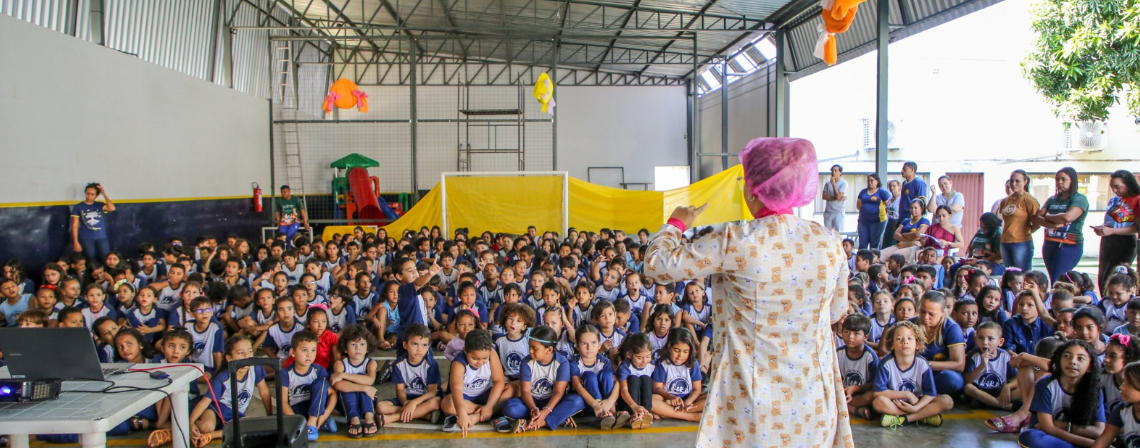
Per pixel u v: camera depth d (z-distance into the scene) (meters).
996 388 4.10
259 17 12.88
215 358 4.45
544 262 6.14
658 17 12.11
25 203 6.66
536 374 3.91
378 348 5.61
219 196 10.89
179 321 4.96
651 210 9.95
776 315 1.72
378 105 16.75
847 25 3.60
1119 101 7.79
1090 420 3.23
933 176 12.10
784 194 1.75
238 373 3.69
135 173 8.55
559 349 4.59
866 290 5.68
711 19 12.73
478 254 7.36
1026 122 12.12
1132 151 11.65
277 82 13.61
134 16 8.83
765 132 14.70
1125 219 5.41
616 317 4.60
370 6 13.14
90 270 6.09
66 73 7.26
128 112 8.42
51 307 4.95
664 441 3.65
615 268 5.82
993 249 6.76
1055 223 5.74
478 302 5.57
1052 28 8.04
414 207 10.11
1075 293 5.00
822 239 1.75
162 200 9.18
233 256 6.34
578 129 18.92
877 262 6.20
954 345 4.13
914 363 3.82
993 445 3.51
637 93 19.16
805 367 1.74
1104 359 3.44
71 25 7.62
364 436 3.73
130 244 8.45
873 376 3.95
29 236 6.72
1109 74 7.50
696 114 12.23
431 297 5.70
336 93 10.92
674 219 1.91
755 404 1.73
